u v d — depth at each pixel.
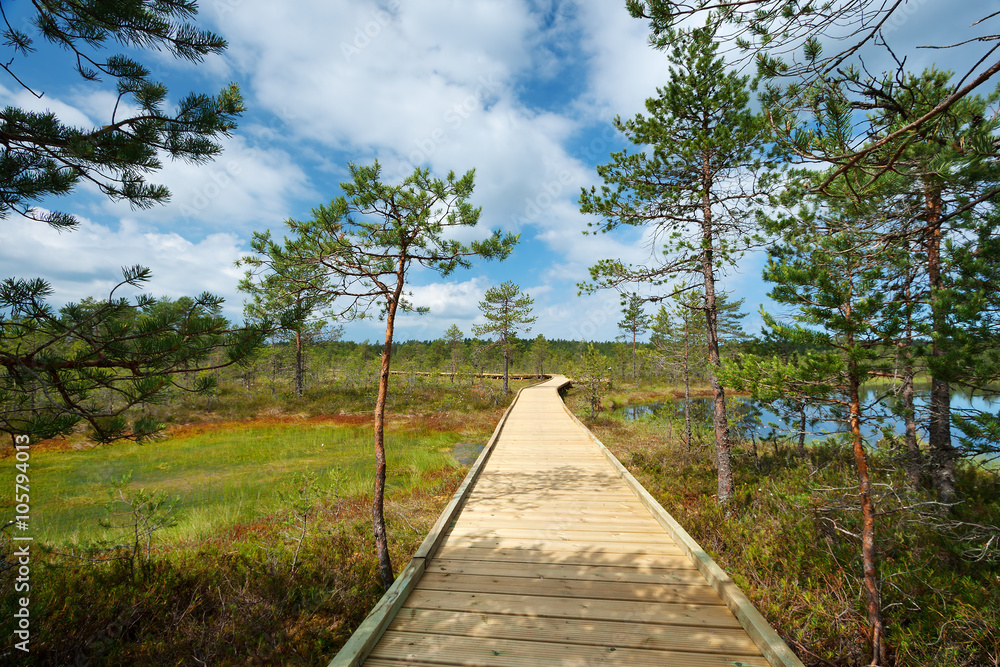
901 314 3.29
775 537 4.98
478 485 6.51
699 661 2.46
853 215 3.61
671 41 2.81
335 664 2.28
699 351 12.73
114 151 2.40
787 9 2.34
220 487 9.10
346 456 11.89
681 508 6.75
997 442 3.39
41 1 2.38
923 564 3.95
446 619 2.91
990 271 4.05
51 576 4.06
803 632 3.44
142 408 2.59
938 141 2.69
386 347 5.23
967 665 3.01
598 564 3.77
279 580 4.36
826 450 7.62
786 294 3.63
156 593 3.97
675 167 7.15
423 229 5.36
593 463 8.11
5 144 2.28
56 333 2.09
